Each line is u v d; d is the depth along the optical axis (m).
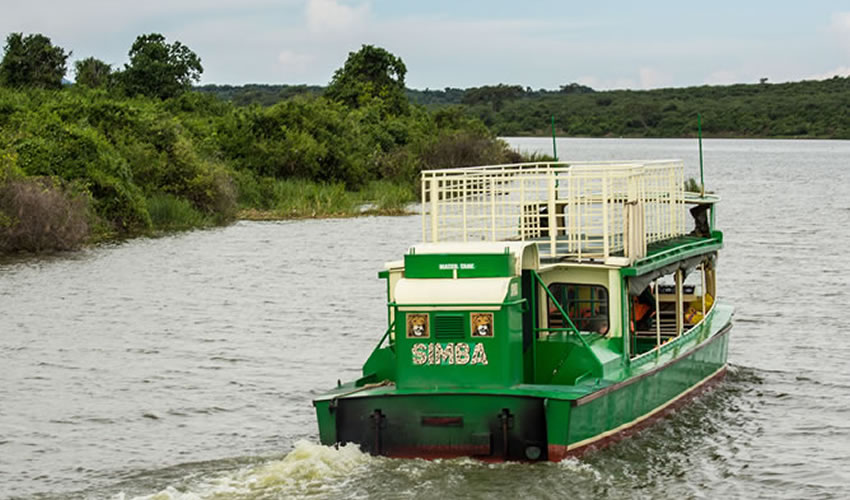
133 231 52.56
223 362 24.75
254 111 76.31
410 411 15.64
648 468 16.36
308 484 15.12
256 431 19.20
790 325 28.45
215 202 59.34
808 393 21.36
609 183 19.64
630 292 17.33
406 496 14.66
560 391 15.44
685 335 20.03
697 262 20.55
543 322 17.17
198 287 35.91
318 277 38.28
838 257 41.81
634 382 16.98
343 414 15.93
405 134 94.31
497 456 15.52
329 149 75.06
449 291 15.52
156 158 59.12
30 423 19.73
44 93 71.62
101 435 19.00
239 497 14.82
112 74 89.50
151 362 24.72
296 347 26.48
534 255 16.61
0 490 16.02
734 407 20.23
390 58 115.25
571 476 15.29
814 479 16.28
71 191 48.62
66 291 35.00
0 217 44.16
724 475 16.33
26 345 26.52
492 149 86.69
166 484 15.93
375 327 29.12
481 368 15.51
